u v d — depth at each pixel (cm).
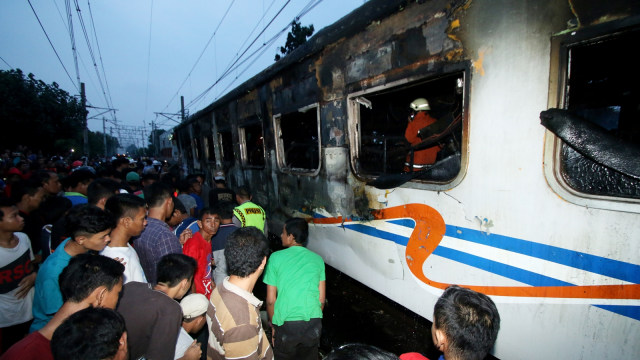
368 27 253
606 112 153
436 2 201
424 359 120
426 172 224
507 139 173
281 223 438
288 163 425
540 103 159
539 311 168
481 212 188
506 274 179
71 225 167
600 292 146
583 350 154
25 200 293
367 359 79
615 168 135
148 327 146
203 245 244
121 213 187
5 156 1105
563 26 150
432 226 220
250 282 148
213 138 733
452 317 107
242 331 135
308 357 205
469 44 185
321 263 213
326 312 308
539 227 163
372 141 283
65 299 135
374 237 273
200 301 190
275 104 417
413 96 248
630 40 138
